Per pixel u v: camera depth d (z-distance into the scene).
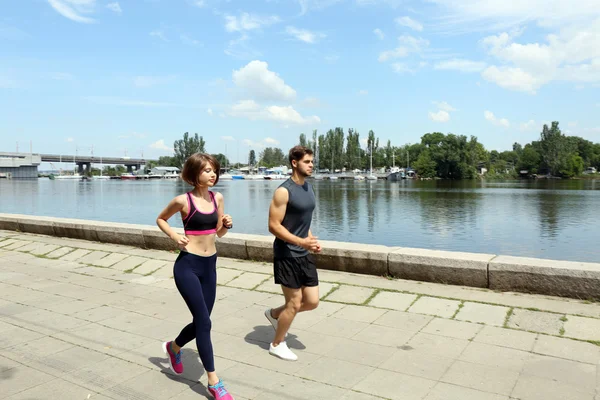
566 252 21.80
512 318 5.29
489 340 4.80
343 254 7.36
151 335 5.19
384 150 178.25
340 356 4.54
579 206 45.03
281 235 4.26
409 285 6.59
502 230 29.14
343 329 5.25
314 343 4.88
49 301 6.48
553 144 144.75
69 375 4.21
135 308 6.15
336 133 158.38
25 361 4.51
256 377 4.13
